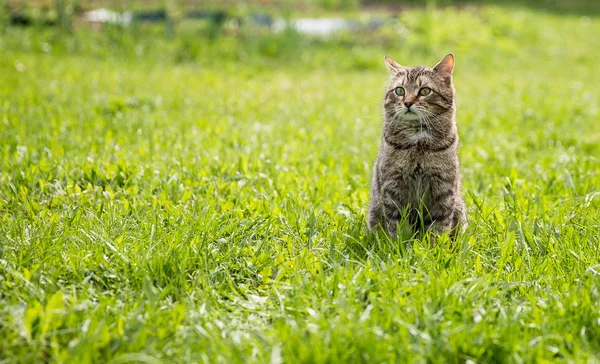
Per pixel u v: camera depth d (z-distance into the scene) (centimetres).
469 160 741
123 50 1517
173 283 414
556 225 507
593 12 2681
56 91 1027
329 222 527
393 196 508
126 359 322
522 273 432
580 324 363
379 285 398
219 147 745
